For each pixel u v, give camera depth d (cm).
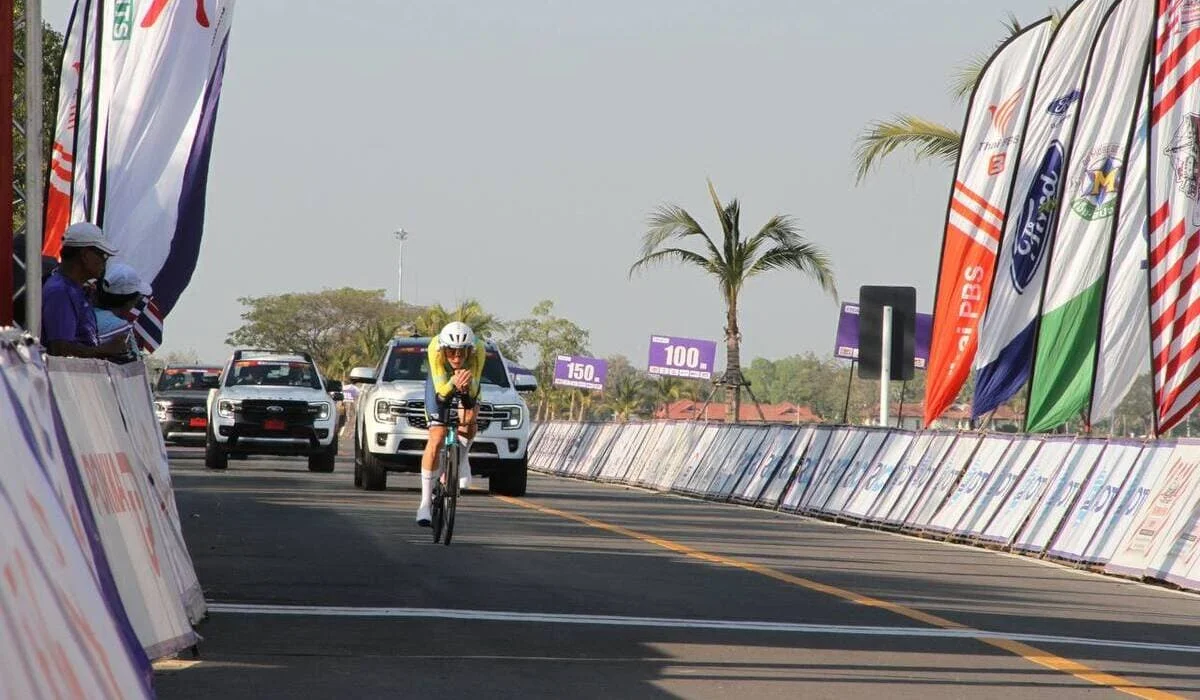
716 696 1216
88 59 2692
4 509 738
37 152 1316
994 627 1742
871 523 3731
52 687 708
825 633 1614
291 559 2248
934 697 1249
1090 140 3625
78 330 1762
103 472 1209
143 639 1198
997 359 3878
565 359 14662
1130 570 2581
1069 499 2936
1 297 1280
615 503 4266
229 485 4356
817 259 7962
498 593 1873
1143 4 3544
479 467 4241
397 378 4362
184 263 2670
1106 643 1655
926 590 2155
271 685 1201
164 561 1357
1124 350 3394
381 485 4262
